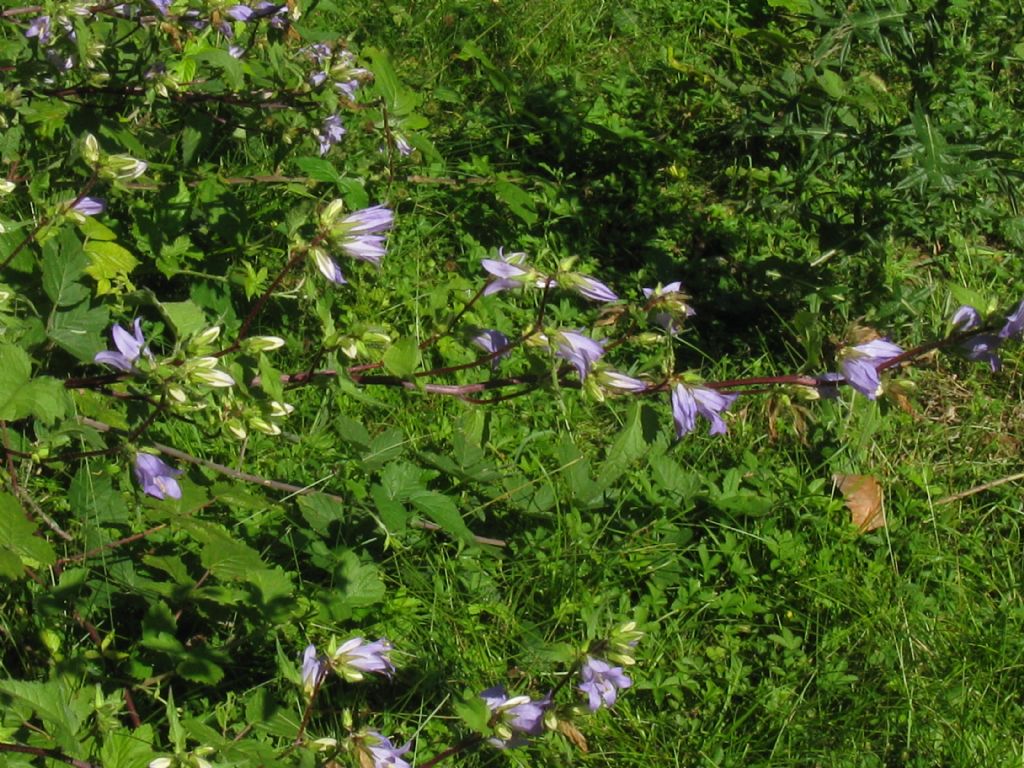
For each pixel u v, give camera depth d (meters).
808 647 1.62
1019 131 2.25
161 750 1.35
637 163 2.20
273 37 1.76
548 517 1.66
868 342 1.33
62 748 1.29
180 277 1.76
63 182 1.65
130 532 1.52
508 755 1.48
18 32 1.65
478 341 1.40
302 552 1.59
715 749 1.52
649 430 1.34
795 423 1.36
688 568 1.66
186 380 1.29
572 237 2.05
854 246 2.02
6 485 1.43
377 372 1.51
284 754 1.36
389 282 1.88
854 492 1.74
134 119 1.75
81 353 1.42
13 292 1.41
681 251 2.06
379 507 1.53
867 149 1.97
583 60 2.44
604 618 1.60
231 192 1.74
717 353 1.92
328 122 1.79
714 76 2.14
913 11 1.92
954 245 2.08
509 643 1.56
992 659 1.61
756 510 1.70
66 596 1.41
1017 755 1.54
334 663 1.32
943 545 1.72
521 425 1.77
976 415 1.88
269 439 1.67
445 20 2.39
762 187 2.13
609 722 1.53
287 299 1.77
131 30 1.68
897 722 1.57
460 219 2.02
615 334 1.91
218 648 1.44
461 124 2.20
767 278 1.96
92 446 1.49
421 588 1.58
